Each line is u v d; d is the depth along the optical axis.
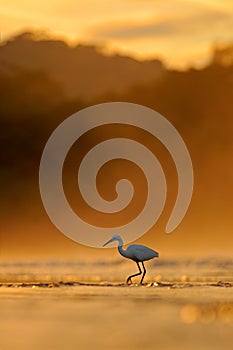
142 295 100.00
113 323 75.12
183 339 66.50
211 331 70.19
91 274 149.88
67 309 85.19
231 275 143.88
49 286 112.06
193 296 98.44
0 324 74.38
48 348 62.56
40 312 83.00
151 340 65.88
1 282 123.81
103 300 94.69
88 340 65.88
